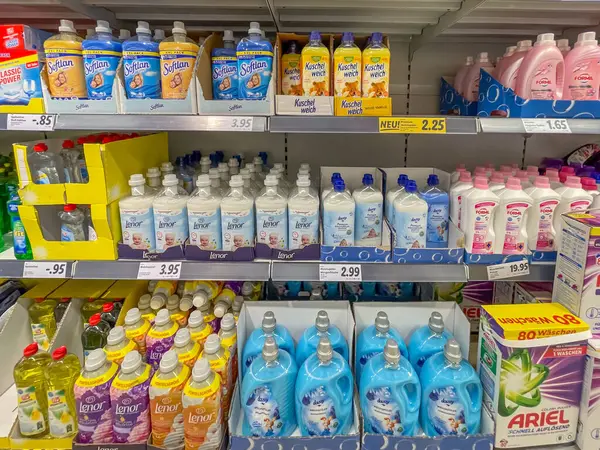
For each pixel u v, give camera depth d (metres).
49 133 2.09
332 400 1.21
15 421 1.36
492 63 1.70
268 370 1.24
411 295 1.81
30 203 1.33
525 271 1.36
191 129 1.26
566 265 1.32
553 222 1.41
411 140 2.05
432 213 1.44
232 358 1.41
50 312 1.64
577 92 1.36
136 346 1.44
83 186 1.31
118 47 1.33
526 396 1.23
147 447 1.23
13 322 1.58
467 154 2.07
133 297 1.65
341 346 1.37
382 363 1.25
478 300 1.86
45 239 1.43
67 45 1.29
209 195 1.39
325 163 2.08
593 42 1.36
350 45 1.33
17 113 1.30
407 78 2.04
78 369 1.39
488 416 1.26
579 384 1.24
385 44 1.41
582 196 1.38
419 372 1.38
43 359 1.40
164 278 1.33
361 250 1.35
